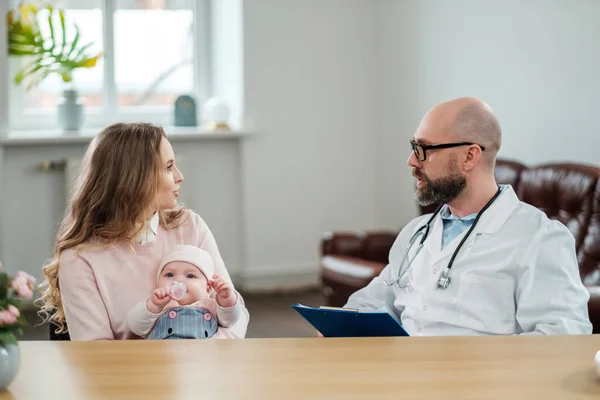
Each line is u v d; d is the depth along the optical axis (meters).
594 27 4.83
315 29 6.82
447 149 2.76
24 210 6.23
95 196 2.74
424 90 6.37
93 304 2.66
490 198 2.80
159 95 6.96
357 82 6.96
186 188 6.63
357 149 7.01
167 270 2.69
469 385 1.74
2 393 1.71
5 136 6.09
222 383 1.75
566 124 5.08
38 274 6.28
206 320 2.61
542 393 1.69
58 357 1.96
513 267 2.69
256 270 6.80
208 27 7.04
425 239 2.91
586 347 2.02
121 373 1.83
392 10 6.71
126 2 6.80
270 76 6.72
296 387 1.72
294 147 6.84
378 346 2.04
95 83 6.75
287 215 6.86
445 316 2.74
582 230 4.15
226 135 6.59
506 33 5.52
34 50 6.32
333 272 4.88
